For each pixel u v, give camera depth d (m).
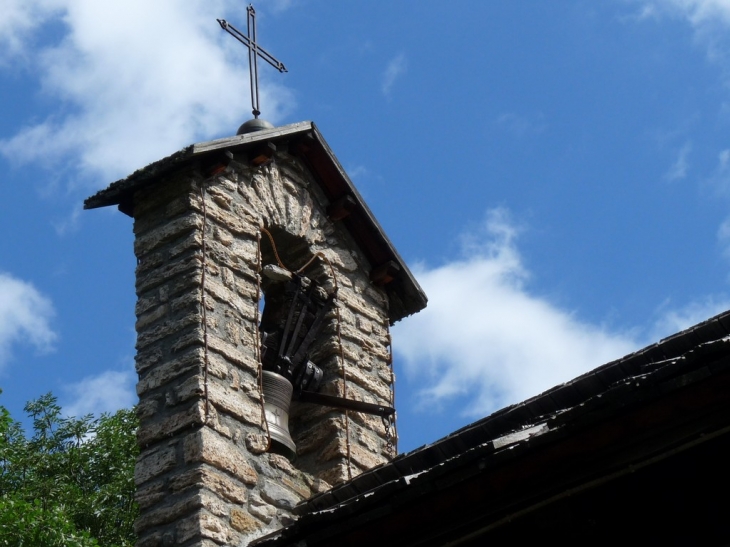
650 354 7.10
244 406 9.36
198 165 10.21
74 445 16.89
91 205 10.33
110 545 14.34
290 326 10.23
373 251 11.38
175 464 8.88
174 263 9.84
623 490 6.39
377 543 7.02
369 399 10.59
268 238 10.59
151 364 9.43
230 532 8.66
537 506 6.49
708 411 6.08
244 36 11.55
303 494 9.39
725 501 6.16
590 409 6.23
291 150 11.06
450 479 6.62
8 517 11.59
